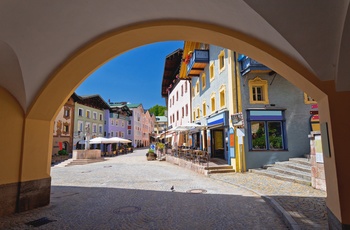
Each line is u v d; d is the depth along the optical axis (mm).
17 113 6223
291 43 3543
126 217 5855
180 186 9961
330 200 3895
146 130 85500
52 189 9602
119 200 7609
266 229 4957
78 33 5074
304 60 3674
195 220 5586
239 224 5273
